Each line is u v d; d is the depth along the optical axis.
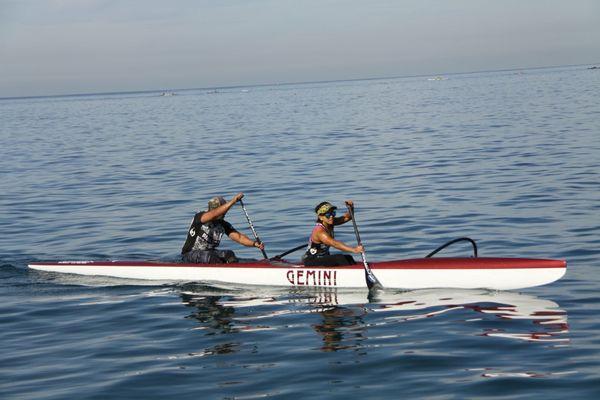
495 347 8.30
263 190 21.77
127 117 77.44
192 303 10.93
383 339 8.78
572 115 42.16
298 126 48.53
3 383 7.80
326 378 7.60
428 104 67.50
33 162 32.97
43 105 172.50
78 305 11.00
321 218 11.74
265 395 7.23
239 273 12.13
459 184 20.81
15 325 10.01
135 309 10.68
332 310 10.23
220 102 116.94
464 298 10.58
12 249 15.37
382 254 13.58
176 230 16.66
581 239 13.66
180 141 41.25
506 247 13.48
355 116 56.12
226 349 8.66
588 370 7.48
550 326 8.99
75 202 21.30
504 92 83.00
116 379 7.79
